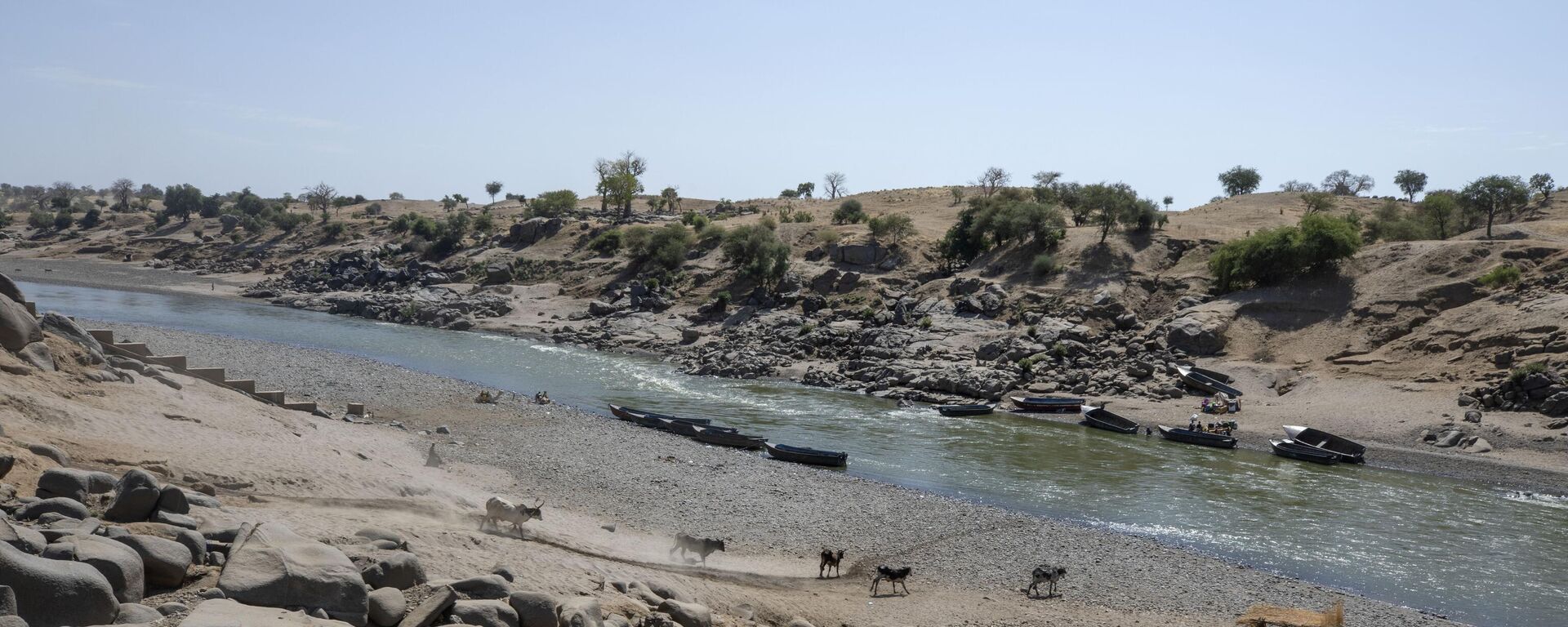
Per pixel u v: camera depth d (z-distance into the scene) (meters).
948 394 63.44
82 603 9.92
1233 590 26.78
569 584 16.25
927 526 31.92
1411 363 59.38
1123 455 46.56
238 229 181.88
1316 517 35.69
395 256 140.00
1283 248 71.75
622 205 178.25
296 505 20.34
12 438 17.61
